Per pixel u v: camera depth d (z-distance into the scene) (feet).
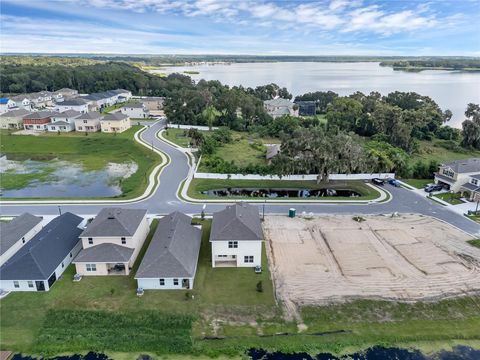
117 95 477.77
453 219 158.30
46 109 422.41
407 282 112.98
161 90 537.65
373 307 102.53
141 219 132.77
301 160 200.64
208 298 105.40
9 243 123.34
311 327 96.43
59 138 302.25
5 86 537.65
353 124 333.83
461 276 116.37
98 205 170.50
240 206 140.36
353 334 94.63
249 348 90.43
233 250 119.96
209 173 210.59
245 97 362.94
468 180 187.21
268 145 289.53
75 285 110.73
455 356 89.15
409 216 161.48
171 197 180.45
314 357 88.53
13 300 103.50
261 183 205.26
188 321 97.04
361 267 120.78
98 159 261.24
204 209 165.99
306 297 106.32
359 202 177.88
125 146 283.38
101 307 101.40
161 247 114.93
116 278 114.42
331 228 149.38
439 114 334.85
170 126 351.67
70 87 554.05
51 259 113.80
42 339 91.71
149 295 106.32
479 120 291.58
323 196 192.95
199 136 266.77
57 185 208.44
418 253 129.80
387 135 290.76
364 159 201.77
